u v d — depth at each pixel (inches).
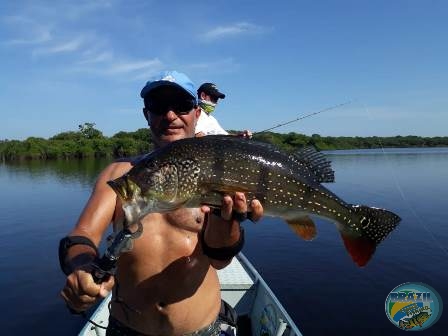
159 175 32.5
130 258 35.5
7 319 121.3
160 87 40.1
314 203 37.6
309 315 121.9
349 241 39.7
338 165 695.7
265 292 74.1
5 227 241.4
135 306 35.6
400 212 263.6
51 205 322.7
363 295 135.0
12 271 161.2
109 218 35.6
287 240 202.8
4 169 738.8
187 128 41.8
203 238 34.8
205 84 102.4
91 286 24.4
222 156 34.2
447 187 383.6
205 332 37.1
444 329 111.9
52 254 184.9
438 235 204.2
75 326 117.5
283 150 37.3
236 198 32.4
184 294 35.8
